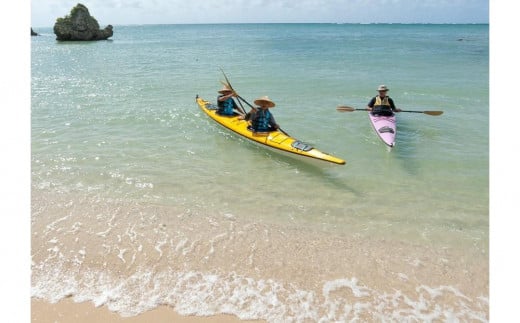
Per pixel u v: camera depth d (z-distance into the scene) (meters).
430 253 4.21
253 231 4.59
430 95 11.55
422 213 4.98
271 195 5.46
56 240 4.36
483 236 4.50
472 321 3.35
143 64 20.20
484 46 32.75
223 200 5.31
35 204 5.10
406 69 17.66
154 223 4.73
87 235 4.47
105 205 5.12
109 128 8.27
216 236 4.48
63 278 3.79
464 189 5.58
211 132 8.06
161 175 6.05
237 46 35.00
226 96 8.36
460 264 4.04
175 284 3.74
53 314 3.33
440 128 8.19
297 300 3.56
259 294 3.63
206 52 28.05
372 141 7.43
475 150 6.96
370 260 4.11
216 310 3.44
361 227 4.69
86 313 3.37
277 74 16.11
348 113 9.37
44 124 8.49
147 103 10.52
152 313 3.39
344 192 5.53
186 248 4.27
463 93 11.80
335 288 3.72
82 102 10.66
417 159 6.60
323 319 3.36
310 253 4.21
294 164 6.54
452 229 4.64
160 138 7.68
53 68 18.55
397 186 5.69
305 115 9.20
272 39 48.72
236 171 6.25
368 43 38.19
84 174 6.02
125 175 6.02
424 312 3.45
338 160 6.01
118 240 4.39
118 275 3.85
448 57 23.12
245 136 7.45
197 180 5.90
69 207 5.05
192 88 12.89
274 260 4.09
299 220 4.83
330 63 20.17
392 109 8.18
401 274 3.91
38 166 6.25
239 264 4.03
